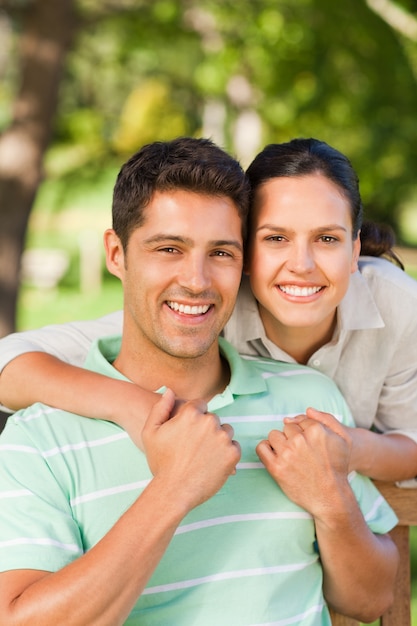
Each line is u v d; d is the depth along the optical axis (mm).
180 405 2734
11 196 8250
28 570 2559
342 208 3008
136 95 20781
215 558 2793
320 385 3178
